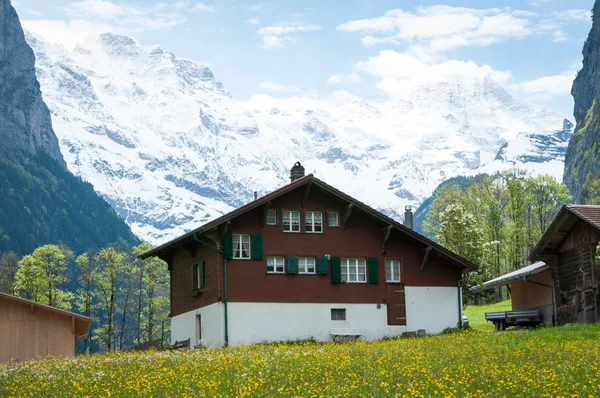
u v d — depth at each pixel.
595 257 50.56
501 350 38.41
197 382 31.27
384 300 55.97
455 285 58.22
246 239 53.66
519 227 103.50
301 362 36.19
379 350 40.81
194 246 55.66
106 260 97.75
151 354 42.09
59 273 98.62
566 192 108.00
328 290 54.66
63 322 51.16
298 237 54.66
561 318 55.31
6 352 49.91
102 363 38.12
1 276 118.12
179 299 57.56
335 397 27.64
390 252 56.97
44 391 30.83
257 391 29.12
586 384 28.61
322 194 55.88
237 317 52.09
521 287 61.44
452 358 36.38
